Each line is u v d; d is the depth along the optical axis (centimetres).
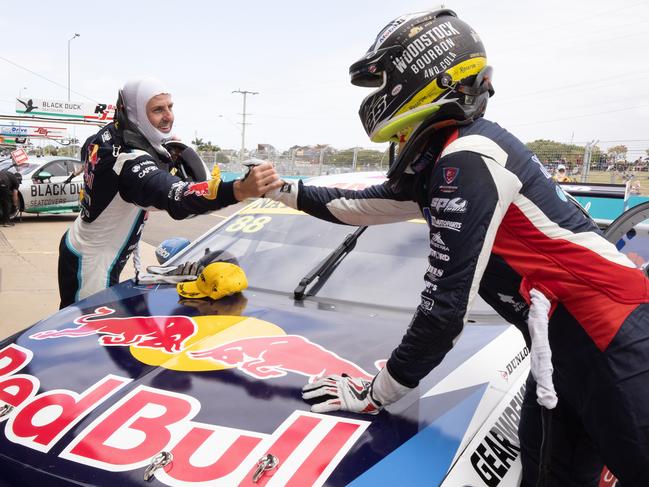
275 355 166
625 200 357
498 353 173
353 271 221
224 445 125
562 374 135
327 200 185
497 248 136
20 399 147
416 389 151
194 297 214
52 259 761
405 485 118
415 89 137
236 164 2183
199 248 263
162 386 149
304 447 125
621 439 125
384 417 138
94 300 220
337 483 116
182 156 265
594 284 127
